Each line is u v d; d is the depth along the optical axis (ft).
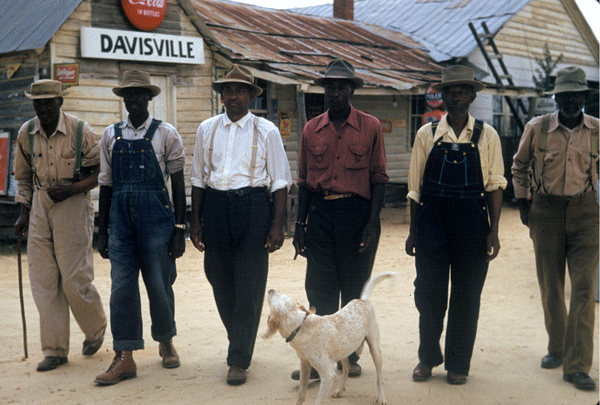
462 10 68.74
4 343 17.19
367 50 58.49
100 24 34.81
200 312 20.98
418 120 58.95
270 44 48.49
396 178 56.80
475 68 59.41
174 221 15.24
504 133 63.52
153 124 15.02
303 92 41.32
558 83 14.06
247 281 14.43
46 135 15.12
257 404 12.86
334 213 14.47
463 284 14.08
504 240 35.65
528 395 13.39
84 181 15.16
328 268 14.70
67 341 15.38
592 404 12.86
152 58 36.24
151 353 16.58
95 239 35.47
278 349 16.84
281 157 14.96
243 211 14.46
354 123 14.53
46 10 35.42
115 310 14.28
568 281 22.15
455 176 13.93
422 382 14.21
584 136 14.20
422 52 62.44
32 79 34.01
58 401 13.02
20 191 15.88
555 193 14.49
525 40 64.03
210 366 15.40
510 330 18.61
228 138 14.71
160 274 14.70
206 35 38.75
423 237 14.26
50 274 15.23
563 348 14.38
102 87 35.01
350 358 14.62
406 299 22.75
